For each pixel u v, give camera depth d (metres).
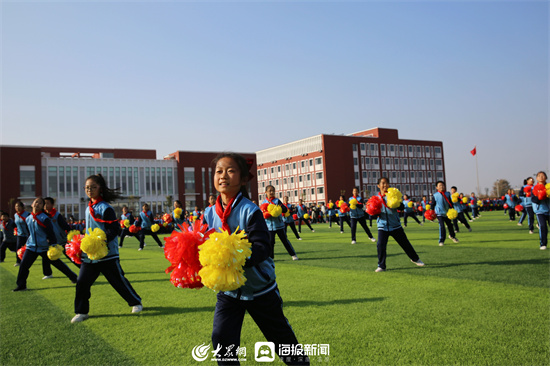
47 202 9.79
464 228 21.55
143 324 5.61
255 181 79.06
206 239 2.81
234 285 2.60
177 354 4.42
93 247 5.70
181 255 2.75
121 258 15.56
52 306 7.19
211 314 5.96
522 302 5.52
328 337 4.57
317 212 47.84
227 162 3.16
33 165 63.44
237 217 3.08
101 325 5.69
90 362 4.28
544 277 7.10
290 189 83.31
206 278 2.56
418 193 87.12
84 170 67.25
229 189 3.15
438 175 91.00
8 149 62.09
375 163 81.62
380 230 8.81
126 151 82.56
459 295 6.09
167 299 7.18
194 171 74.44
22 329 5.68
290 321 5.24
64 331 5.49
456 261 9.51
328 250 14.00
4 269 13.86
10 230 16.72
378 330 4.71
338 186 76.19
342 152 77.69
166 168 73.00
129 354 4.48
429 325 4.77
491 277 7.32
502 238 14.71
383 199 8.77
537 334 4.30
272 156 88.62
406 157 86.38
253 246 2.90
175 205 21.09
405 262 9.93
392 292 6.57
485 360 3.72
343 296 6.50
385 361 3.83
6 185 61.53
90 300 7.50
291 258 12.26
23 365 4.28
